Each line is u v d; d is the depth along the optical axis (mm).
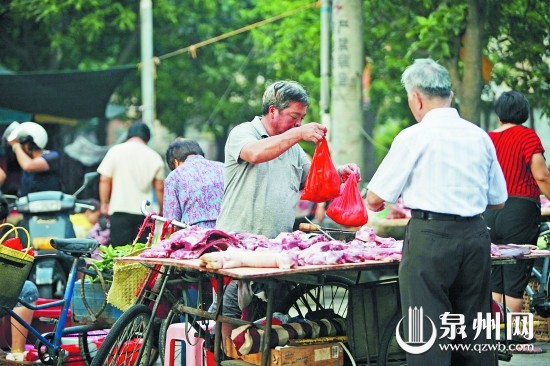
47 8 42688
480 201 11422
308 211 33125
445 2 25000
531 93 27297
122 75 32062
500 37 28031
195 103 52156
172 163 17422
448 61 24594
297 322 12359
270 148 12766
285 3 40812
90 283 15797
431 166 11297
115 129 65250
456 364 11977
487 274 11531
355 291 12359
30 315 15484
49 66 48375
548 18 26141
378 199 11531
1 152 27344
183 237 12391
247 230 13445
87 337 15875
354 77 25047
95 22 44469
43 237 21141
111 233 22172
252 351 11828
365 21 32375
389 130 65188
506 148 16516
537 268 18484
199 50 50781
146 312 13836
